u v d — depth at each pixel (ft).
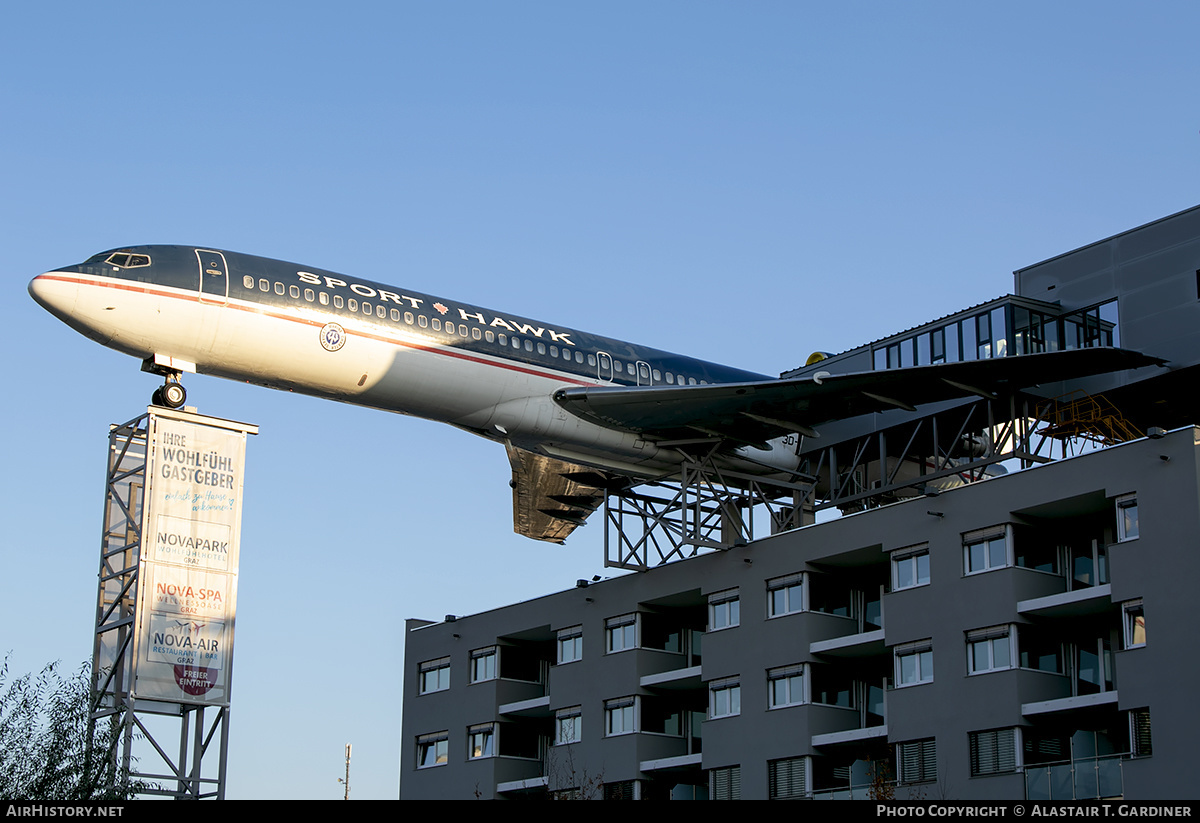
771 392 159.43
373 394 156.04
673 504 174.50
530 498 185.16
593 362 168.55
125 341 145.18
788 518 176.14
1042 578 144.05
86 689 130.72
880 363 177.58
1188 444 133.90
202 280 145.89
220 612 160.25
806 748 153.69
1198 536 130.62
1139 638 132.98
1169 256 161.58
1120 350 147.64
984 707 140.87
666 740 172.14
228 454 163.43
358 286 155.22
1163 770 125.90
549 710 185.57
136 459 167.43
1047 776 133.49
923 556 151.23
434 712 196.65
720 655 165.07
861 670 160.45
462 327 158.92
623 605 177.47
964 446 178.09
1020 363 151.43
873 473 185.78
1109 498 138.41
